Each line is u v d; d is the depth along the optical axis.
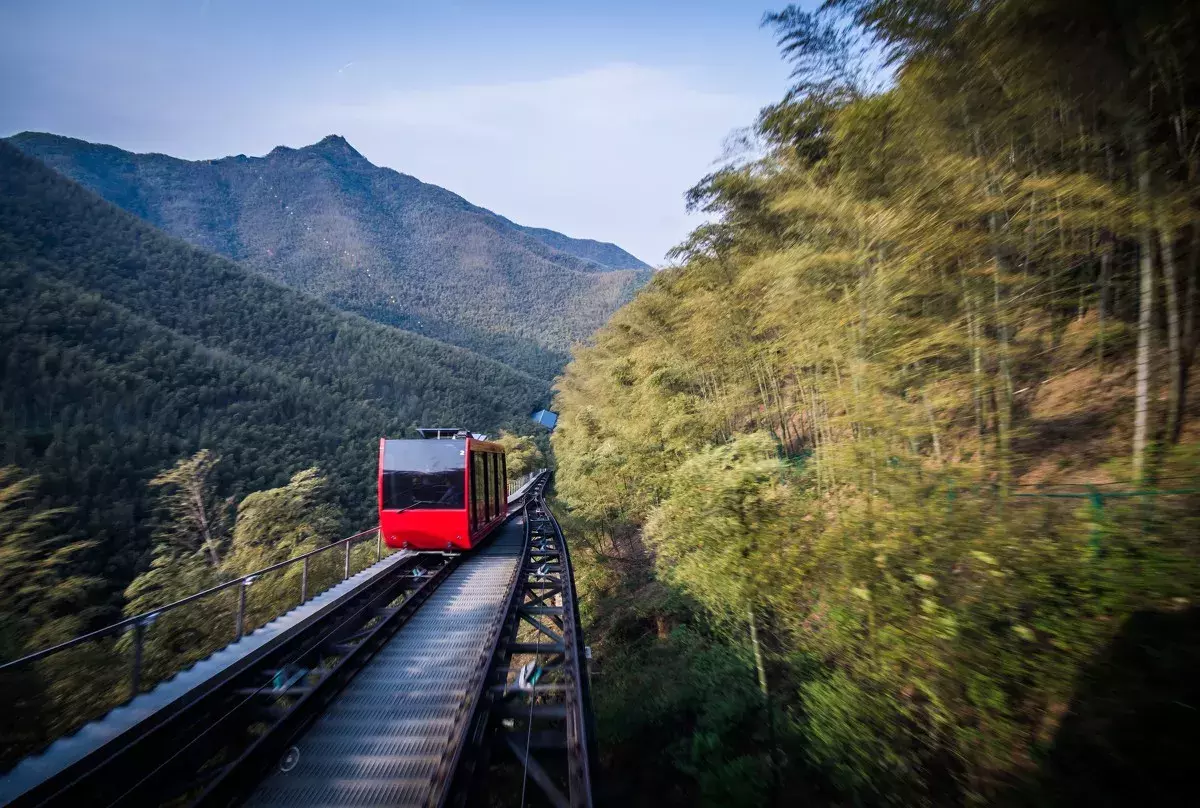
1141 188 4.98
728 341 11.38
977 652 3.94
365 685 5.77
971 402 7.38
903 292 5.90
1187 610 3.21
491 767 4.95
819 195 6.48
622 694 7.37
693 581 6.76
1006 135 5.70
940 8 4.99
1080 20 4.54
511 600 8.68
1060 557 3.90
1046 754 3.44
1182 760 2.77
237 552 15.76
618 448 13.95
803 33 6.49
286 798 3.91
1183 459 4.65
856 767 4.42
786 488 6.35
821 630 5.53
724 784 5.02
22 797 3.60
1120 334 6.68
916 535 4.81
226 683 5.50
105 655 7.28
